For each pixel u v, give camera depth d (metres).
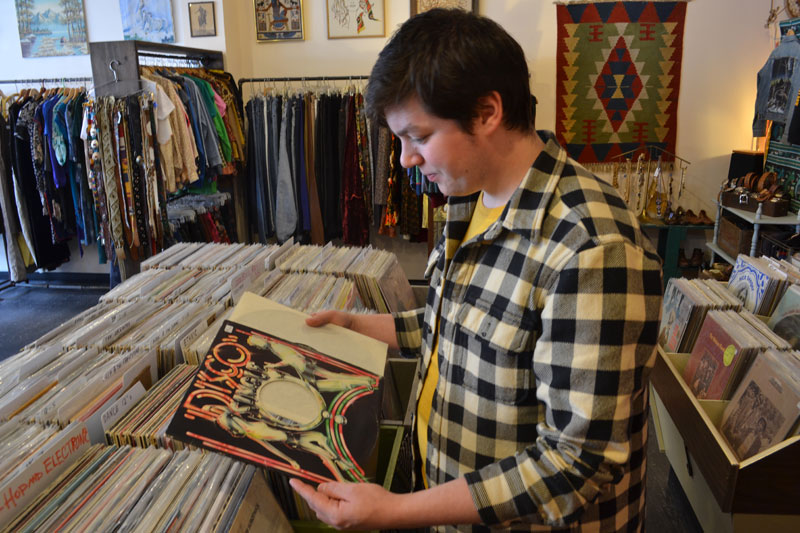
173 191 3.50
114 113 3.13
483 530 0.88
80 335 1.33
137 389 1.15
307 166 4.26
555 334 0.69
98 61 3.27
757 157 3.94
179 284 1.71
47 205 4.06
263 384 0.93
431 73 0.66
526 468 0.70
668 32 4.25
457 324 0.83
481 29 0.68
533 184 0.74
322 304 1.60
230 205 4.22
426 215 4.25
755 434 1.53
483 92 0.68
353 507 0.73
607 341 0.66
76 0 4.52
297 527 1.09
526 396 0.77
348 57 4.57
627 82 4.36
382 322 1.17
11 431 0.99
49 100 3.90
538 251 0.73
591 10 4.26
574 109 4.43
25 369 1.17
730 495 1.41
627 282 0.67
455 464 0.85
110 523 0.84
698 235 4.53
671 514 2.08
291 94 4.68
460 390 0.83
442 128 0.70
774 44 4.17
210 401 0.87
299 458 0.83
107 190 3.22
